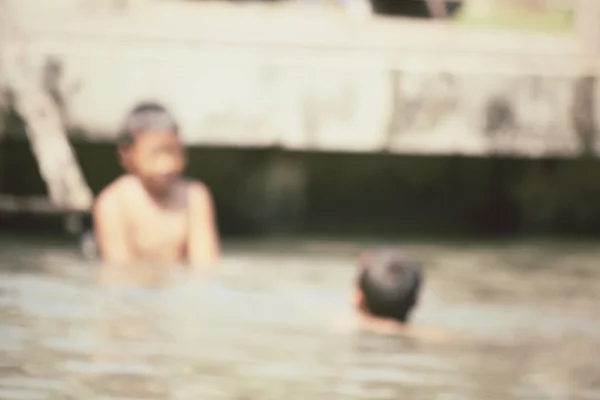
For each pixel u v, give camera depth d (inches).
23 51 413.1
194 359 191.9
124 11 424.2
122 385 167.8
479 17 484.7
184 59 422.3
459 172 491.8
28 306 238.4
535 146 442.9
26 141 408.2
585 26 445.7
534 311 273.4
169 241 335.0
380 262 247.9
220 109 424.8
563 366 203.6
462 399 172.6
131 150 332.8
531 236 485.7
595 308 280.2
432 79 434.6
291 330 229.8
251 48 429.1
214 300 265.6
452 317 260.7
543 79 442.0
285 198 474.9
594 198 490.6
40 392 159.8
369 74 430.9
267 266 345.4
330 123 430.0
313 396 169.2
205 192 345.1
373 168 484.4
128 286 279.3
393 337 229.1
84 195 393.7
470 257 397.4
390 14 494.0
